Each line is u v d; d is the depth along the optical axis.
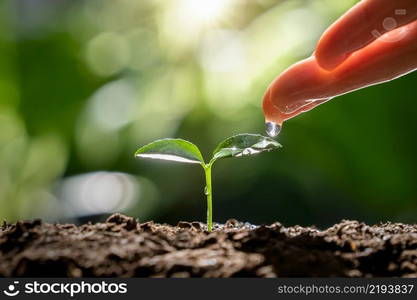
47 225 0.40
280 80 0.41
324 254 0.38
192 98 0.96
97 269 0.37
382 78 0.40
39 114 1.15
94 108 1.06
